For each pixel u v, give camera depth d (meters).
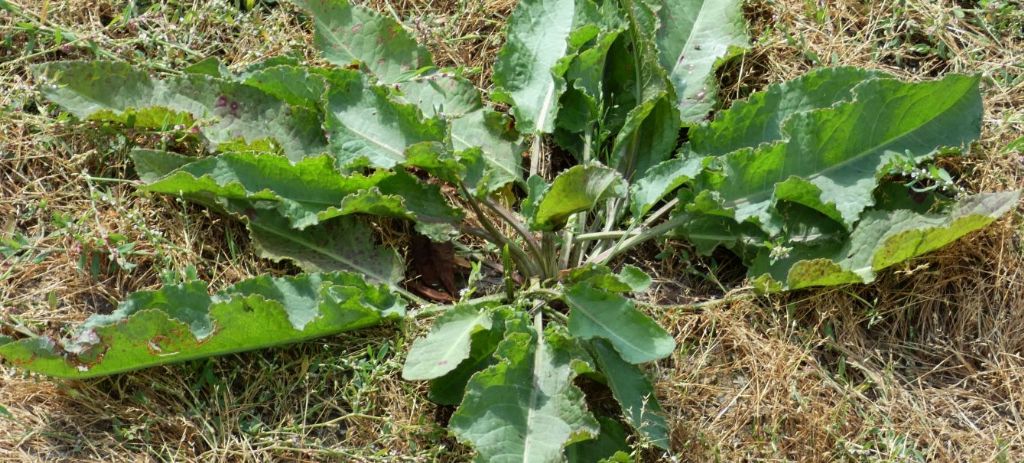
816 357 2.85
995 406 2.79
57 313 2.74
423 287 2.90
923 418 2.72
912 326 2.89
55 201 2.93
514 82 3.08
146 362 2.53
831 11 3.43
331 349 2.71
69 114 2.93
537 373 2.54
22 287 2.79
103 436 2.57
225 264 2.86
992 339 2.86
